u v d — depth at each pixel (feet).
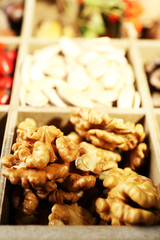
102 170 0.66
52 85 0.82
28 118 0.73
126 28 1.00
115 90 0.83
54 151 0.60
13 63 0.93
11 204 0.64
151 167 0.70
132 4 1.03
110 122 0.67
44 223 0.61
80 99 0.78
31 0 1.08
